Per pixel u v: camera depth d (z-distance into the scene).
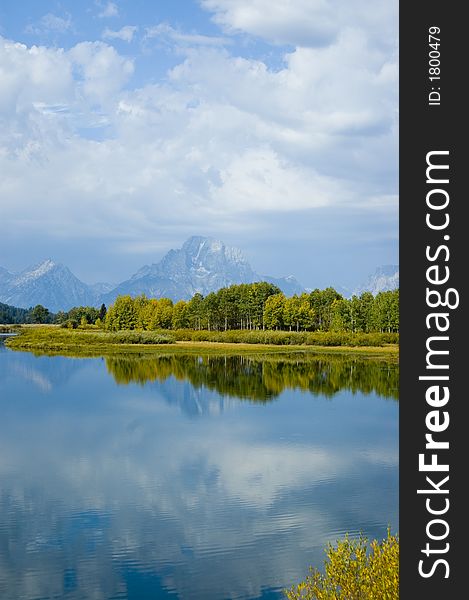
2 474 31.28
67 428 42.62
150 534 23.09
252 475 30.78
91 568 20.39
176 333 139.88
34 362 90.50
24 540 22.69
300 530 23.33
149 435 40.22
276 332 127.38
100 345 124.00
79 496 27.72
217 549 21.77
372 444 37.12
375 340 113.12
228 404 51.69
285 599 17.94
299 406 50.47
